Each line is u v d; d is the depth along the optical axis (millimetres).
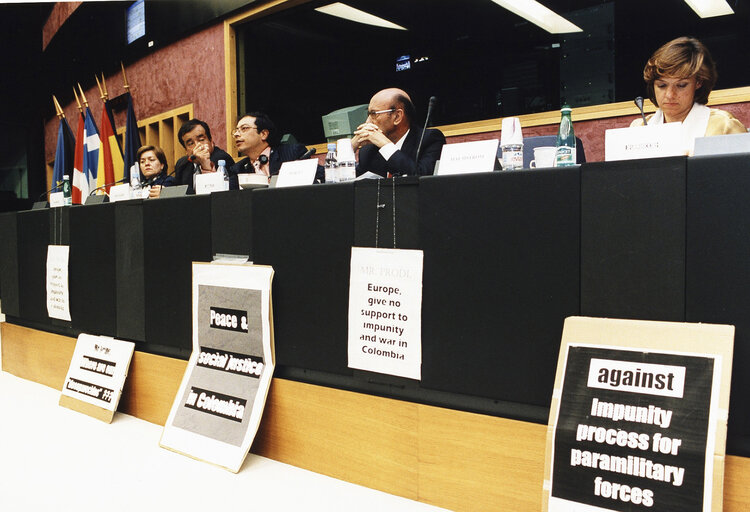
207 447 1773
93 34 6902
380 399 1522
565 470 1128
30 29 8688
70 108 8320
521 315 1300
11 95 9016
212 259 1941
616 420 1104
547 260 1267
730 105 2861
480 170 1426
